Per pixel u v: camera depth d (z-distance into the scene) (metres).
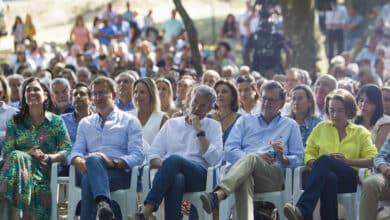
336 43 31.67
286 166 13.62
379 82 21.38
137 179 13.59
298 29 27.09
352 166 13.38
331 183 12.92
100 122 14.16
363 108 14.72
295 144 13.93
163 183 12.91
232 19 38.25
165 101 17.00
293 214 12.68
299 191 13.33
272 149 13.88
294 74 18.98
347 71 23.98
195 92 13.91
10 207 13.57
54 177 13.68
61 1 50.75
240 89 16.66
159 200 12.88
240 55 36.72
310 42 27.22
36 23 48.56
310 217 12.85
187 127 13.99
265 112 14.07
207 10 49.69
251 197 13.00
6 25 45.88
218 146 13.81
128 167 13.66
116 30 38.81
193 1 51.00
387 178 12.62
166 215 13.00
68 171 14.45
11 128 14.10
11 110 15.60
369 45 29.84
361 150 13.70
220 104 15.07
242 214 12.98
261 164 13.18
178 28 39.47
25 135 14.06
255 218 13.47
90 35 38.50
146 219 12.80
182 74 23.23
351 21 32.66
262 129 14.07
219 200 12.69
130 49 37.75
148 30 38.62
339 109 13.68
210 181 13.23
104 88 14.14
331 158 13.09
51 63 30.67
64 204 16.22
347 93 13.81
